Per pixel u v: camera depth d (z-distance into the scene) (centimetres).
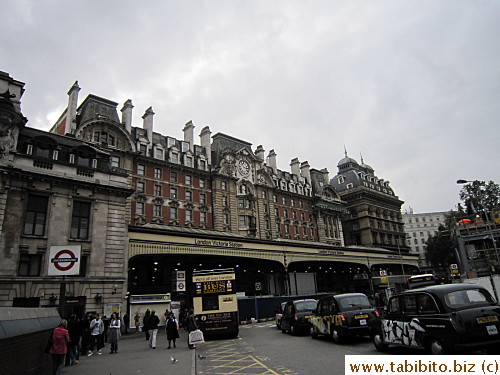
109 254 2886
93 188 2928
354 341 1574
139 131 5288
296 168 7950
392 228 9388
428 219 14438
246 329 2855
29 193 2652
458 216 7569
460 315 899
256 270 5144
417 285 3319
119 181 3105
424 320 987
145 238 3198
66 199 2788
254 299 3703
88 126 4509
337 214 8194
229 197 5900
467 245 5297
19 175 2580
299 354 1338
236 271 5103
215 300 2225
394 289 4044
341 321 1481
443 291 982
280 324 2494
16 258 2467
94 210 2903
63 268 1445
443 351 919
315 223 7700
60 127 4922
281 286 5250
